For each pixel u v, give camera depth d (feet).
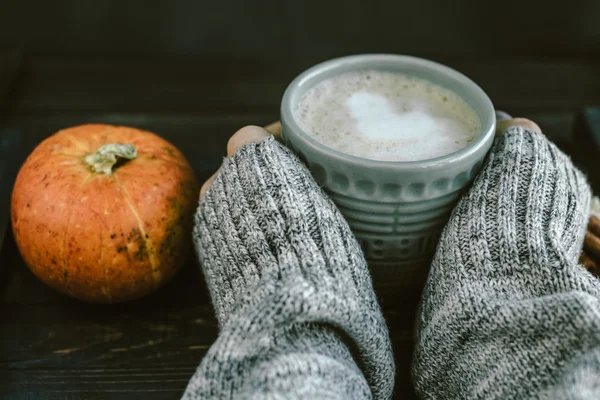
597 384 1.03
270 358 1.09
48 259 1.40
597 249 1.41
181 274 1.54
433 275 1.27
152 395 1.35
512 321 1.13
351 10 2.44
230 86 2.21
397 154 1.28
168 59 2.33
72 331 1.43
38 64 2.21
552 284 1.17
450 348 1.20
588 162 1.71
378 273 1.36
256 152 1.30
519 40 2.44
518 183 1.27
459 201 1.29
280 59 2.39
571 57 2.38
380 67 1.42
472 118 1.35
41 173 1.42
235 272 1.23
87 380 1.37
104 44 2.41
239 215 1.25
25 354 1.39
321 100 1.38
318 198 1.25
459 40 2.44
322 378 1.07
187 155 1.79
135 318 1.46
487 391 1.15
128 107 2.09
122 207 1.39
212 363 1.11
